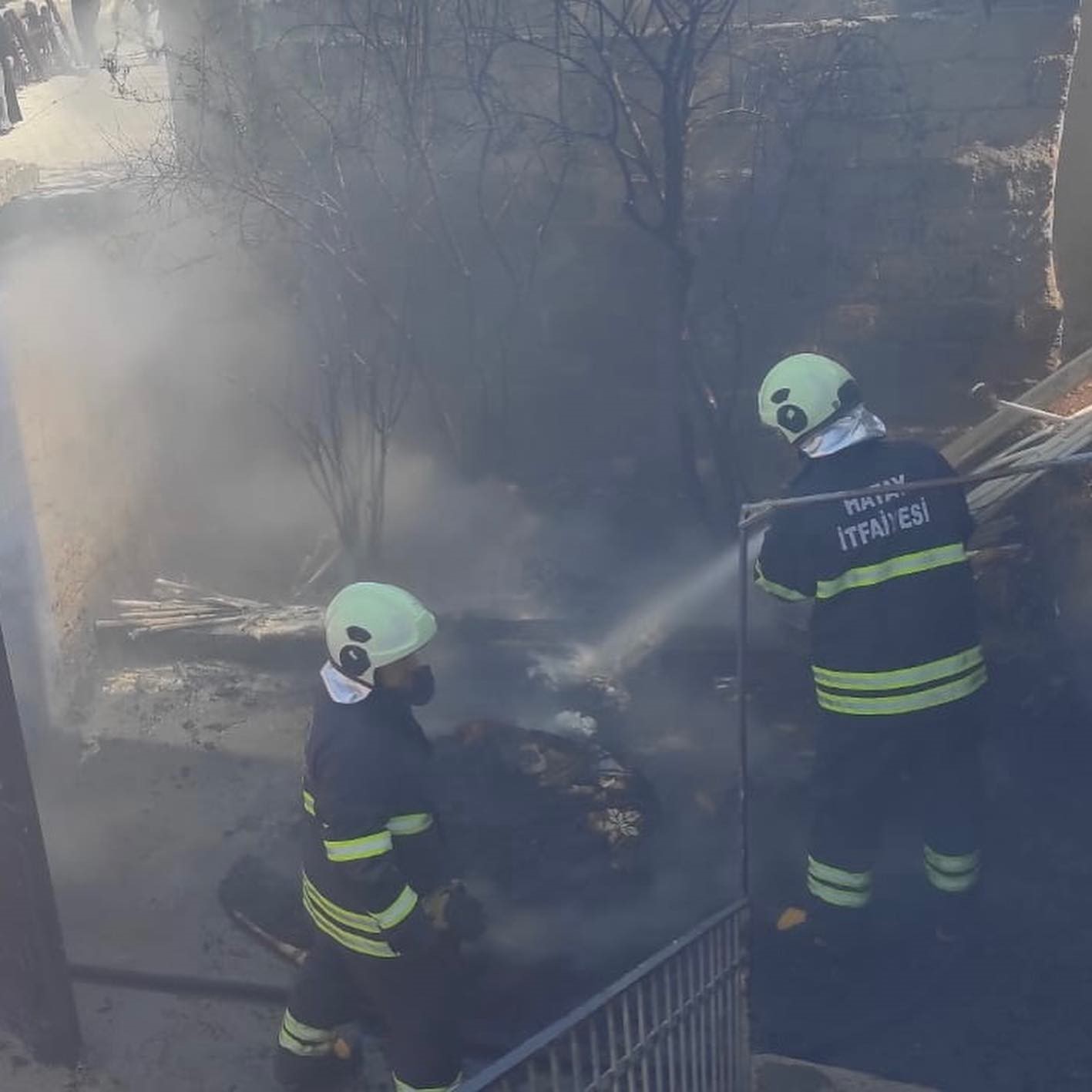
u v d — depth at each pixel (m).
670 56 5.29
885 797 4.04
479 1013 4.01
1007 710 5.00
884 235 5.85
